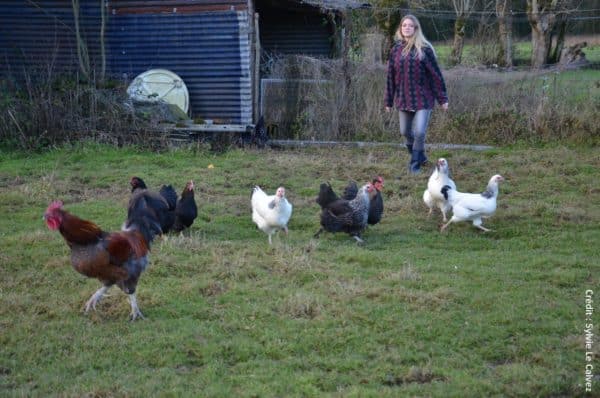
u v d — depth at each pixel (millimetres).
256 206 8695
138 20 15539
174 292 6918
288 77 15422
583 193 10977
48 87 13930
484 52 24812
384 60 22047
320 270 7578
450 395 5051
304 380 5215
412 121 12000
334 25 17594
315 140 15078
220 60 15391
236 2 15148
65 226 5824
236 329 6129
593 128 14172
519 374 5367
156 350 5688
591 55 25422
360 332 6059
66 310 6453
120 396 4984
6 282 7090
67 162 12578
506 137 14516
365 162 12961
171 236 8719
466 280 7340
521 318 6363
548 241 8797
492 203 8977
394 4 21938
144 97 14773
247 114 15422
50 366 5457
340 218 8656
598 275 7527
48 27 15703
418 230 9422
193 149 13570
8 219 9344
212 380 5227
